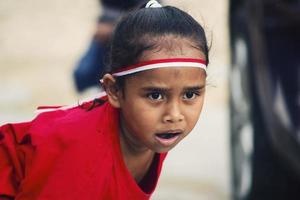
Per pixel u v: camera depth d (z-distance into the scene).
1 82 19.23
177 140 5.48
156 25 5.41
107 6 11.62
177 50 5.32
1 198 5.95
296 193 10.15
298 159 9.49
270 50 10.08
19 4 24.42
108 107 5.85
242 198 10.73
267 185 10.27
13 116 16.73
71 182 5.51
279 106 9.80
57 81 19.23
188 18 5.52
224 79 17.53
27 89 18.72
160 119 5.39
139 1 11.14
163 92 5.36
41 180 5.70
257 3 10.04
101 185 5.60
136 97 5.42
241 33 10.71
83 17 23.23
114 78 5.57
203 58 5.44
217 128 15.48
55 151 5.68
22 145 6.01
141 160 6.09
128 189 5.86
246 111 10.62
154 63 5.30
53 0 24.47
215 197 12.09
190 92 5.40
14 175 6.04
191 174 13.12
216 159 13.87
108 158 5.69
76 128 5.72
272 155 10.20
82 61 12.02
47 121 6.06
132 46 5.40
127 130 5.74
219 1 21.45
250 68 10.27
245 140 10.73
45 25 22.97
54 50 21.41
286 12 9.98
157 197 12.03
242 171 10.80
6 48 21.67
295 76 9.97
